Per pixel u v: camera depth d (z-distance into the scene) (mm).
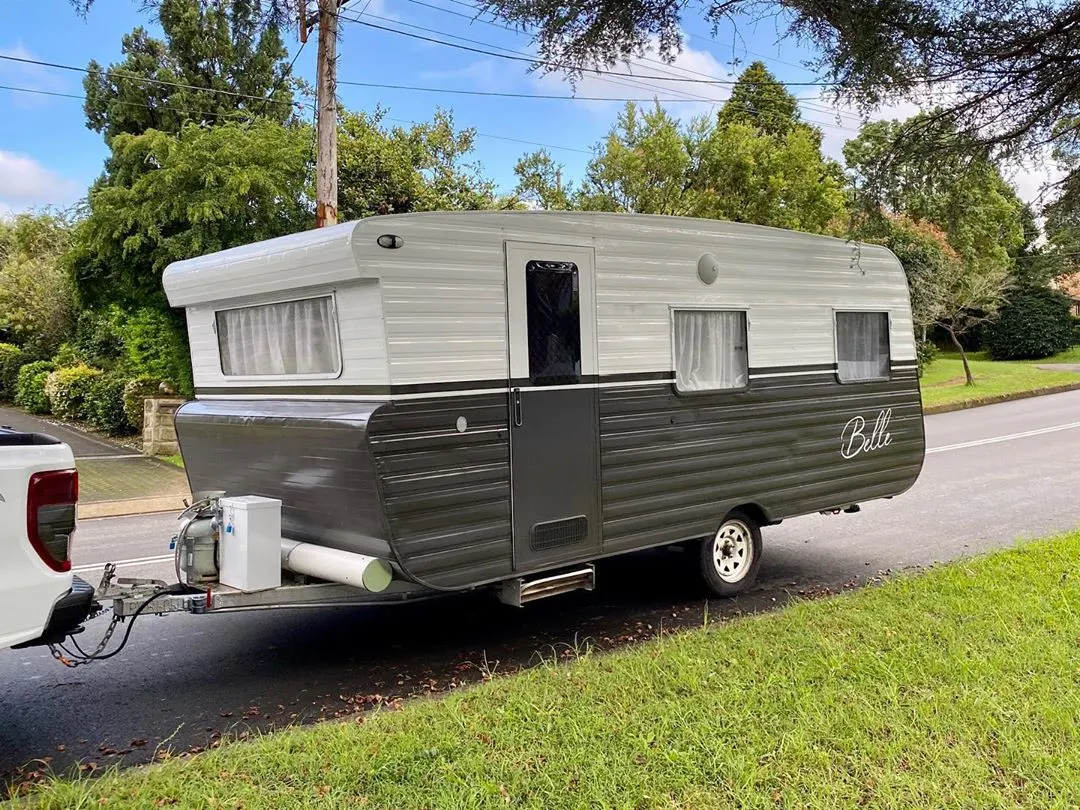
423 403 4270
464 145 20281
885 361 7059
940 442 13984
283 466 4754
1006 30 5148
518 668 4719
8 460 3166
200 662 4863
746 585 6195
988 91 5707
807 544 7715
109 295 15062
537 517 4770
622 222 5145
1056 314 31766
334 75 10805
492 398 4547
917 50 5281
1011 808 2861
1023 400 20359
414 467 4238
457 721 3549
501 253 4582
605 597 6117
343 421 4215
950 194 6797
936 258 21922
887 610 4996
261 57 17609
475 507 4484
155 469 12992
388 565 4250
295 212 14227
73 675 4648
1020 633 4543
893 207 6793
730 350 5836
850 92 5559
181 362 15414
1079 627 4609
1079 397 20328
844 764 3154
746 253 5891
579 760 3172
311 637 5312
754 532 6227
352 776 3094
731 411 5816
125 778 3178
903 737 3332
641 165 18922
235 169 13078
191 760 3312
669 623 5496
